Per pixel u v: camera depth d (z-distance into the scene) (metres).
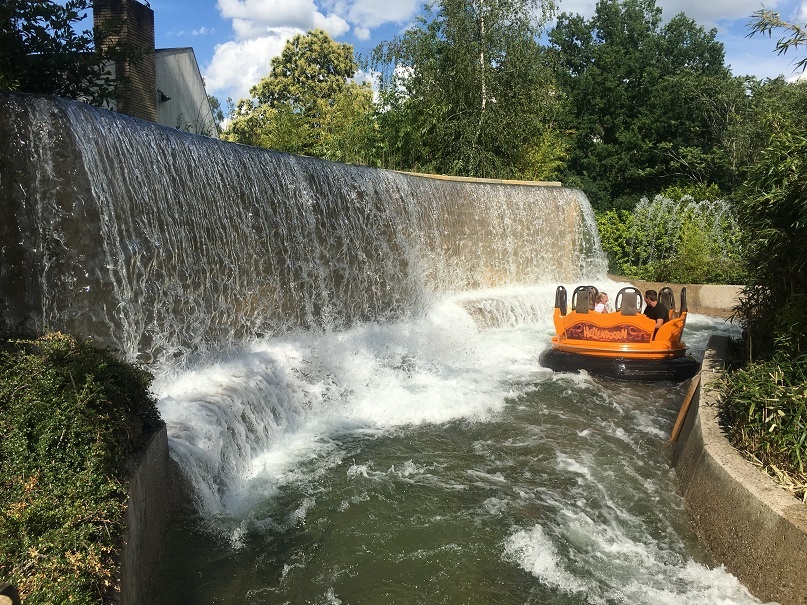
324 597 4.57
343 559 5.04
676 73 31.48
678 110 29.66
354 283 10.88
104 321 6.53
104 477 3.50
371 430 7.82
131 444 4.32
